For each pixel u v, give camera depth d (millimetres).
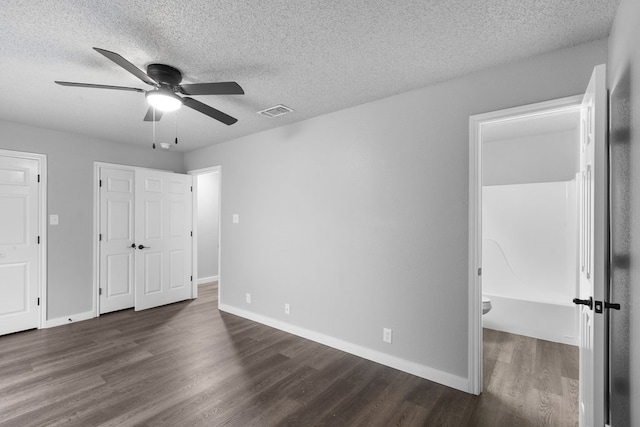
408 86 2502
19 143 3482
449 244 2387
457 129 2352
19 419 1973
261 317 3779
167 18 1641
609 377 1590
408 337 2592
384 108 2736
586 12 1604
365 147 2857
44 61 2068
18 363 2730
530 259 3730
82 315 3924
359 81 2412
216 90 2049
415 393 2283
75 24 1677
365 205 2854
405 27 1744
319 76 2326
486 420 1979
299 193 3387
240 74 2289
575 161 3537
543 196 3684
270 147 3686
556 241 3590
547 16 1641
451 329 2373
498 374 2549
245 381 2443
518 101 2098
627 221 1357
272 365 2707
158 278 4523
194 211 5012
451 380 2357
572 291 3459
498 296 3545
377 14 1633
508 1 1533
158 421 1965
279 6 1562
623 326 1413
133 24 1687
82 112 3080
